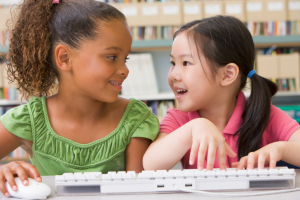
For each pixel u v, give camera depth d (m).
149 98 2.22
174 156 0.69
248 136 0.82
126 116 0.82
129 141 0.81
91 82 0.71
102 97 0.72
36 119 0.77
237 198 0.48
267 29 2.26
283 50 2.39
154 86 2.27
